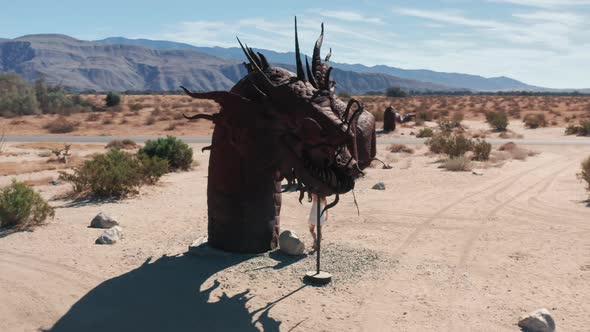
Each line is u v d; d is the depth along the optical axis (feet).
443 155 89.45
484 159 83.41
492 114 174.40
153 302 24.48
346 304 24.39
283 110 24.23
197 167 76.84
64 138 128.57
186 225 39.40
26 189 39.06
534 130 154.92
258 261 30.07
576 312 23.59
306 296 25.30
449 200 50.60
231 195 30.45
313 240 35.06
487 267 29.99
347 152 22.17
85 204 47.26
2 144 110.32
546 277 28.35
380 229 38.81
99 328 21.80
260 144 26.02
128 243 34.27
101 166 51.78
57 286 26.35
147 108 238.48
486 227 39.75
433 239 36.11
